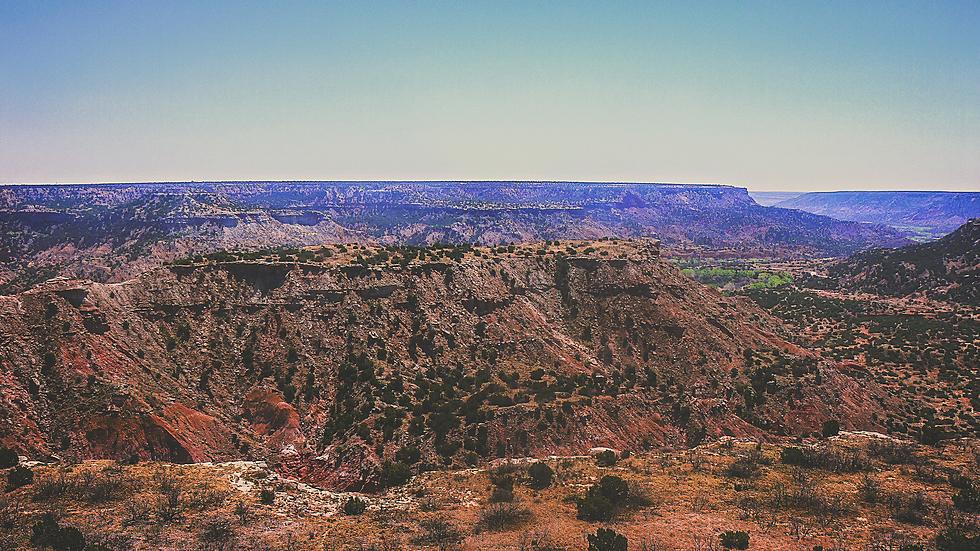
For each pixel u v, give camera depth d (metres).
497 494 53.31
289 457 72.56
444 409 78.25
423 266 108.31
